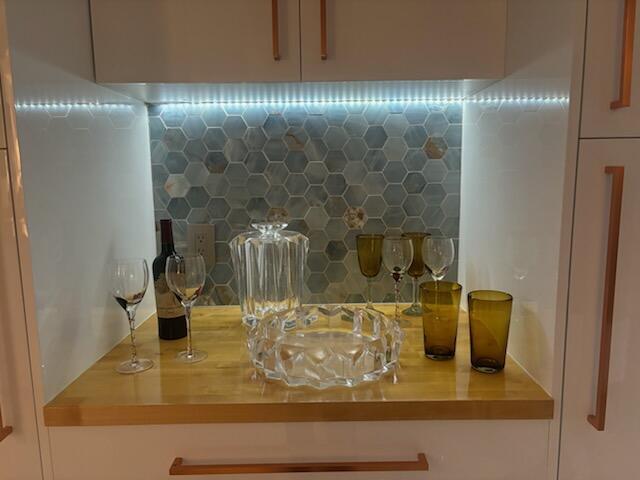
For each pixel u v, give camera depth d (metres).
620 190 0.74
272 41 0.92
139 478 0.84
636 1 0.72
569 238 0.78
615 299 0.79
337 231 1.31
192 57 0.93
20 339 0.80
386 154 1.28
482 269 1.15
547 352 0.83
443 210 1.30
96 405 0.81
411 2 0.92
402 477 0.85
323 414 0.81
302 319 1.13
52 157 0.84
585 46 0.74
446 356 0.98
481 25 0.93
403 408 0.81
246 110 1.26
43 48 0.81
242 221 1.30
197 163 1.28
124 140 1.13
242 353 1.03
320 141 1.27
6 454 0.83
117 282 0.95
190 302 1.01
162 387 0.87
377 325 1.05
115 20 0.92
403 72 0.93
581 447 0.84
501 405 0.81
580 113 0.75
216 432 0.83
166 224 1.12
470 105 1.21
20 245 0.78
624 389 0.82
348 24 0.92
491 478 0.85
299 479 0.84
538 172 0.85
